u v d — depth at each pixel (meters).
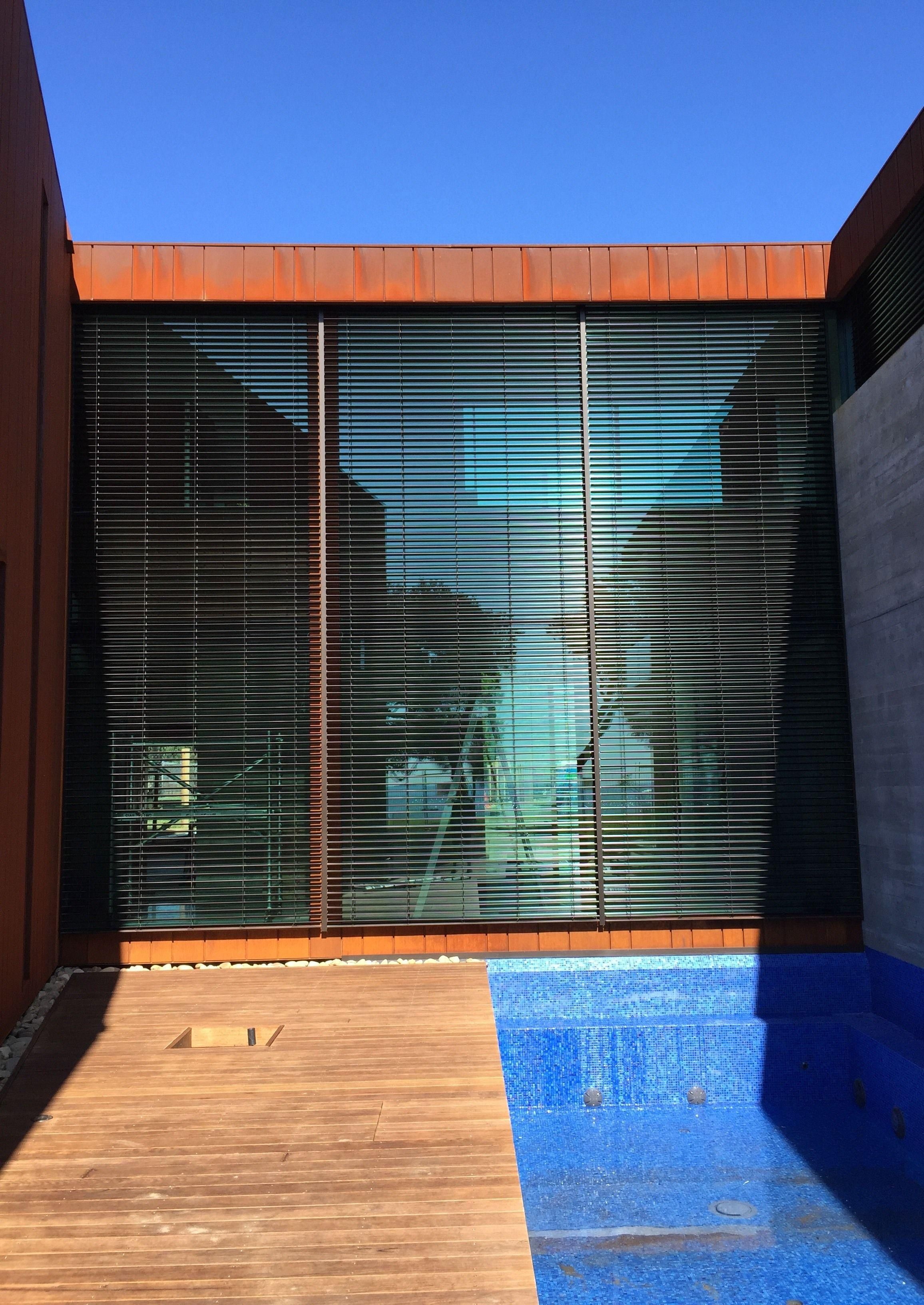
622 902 5.75
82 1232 2.53
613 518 6.02
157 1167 2.95
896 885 5.25
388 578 5.96
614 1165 4.46
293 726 5.84
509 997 5.52
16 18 4.45
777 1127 4.91
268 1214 2.63
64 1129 3.28
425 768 5.84
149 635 5.86
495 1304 2.16
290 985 5.25
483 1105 3.47
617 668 5.91
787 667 5.93
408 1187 2.79
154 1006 4.88
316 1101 3.52
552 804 5.82
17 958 4.59
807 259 6.10
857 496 5.71
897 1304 3.29
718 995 5.55
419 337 6.10
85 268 5.96
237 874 5.74
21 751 4.69
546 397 6.09
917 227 5.09
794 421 6.11
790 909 5.74
